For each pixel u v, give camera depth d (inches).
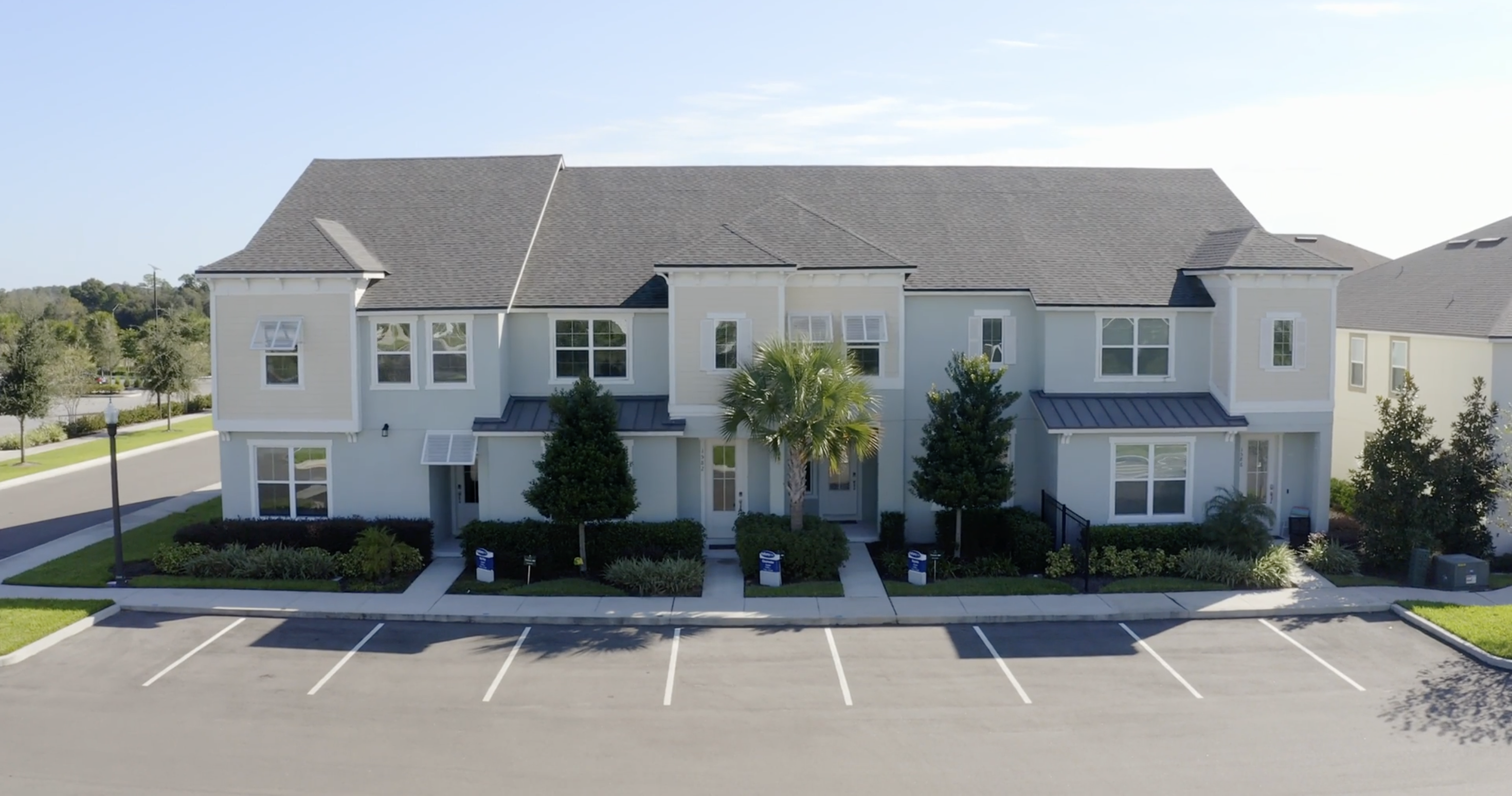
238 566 978.7
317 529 1024.2
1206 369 1107.3
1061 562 986.7
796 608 893.2
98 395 2876.5
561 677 746.8
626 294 1087.0
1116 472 1064.2
